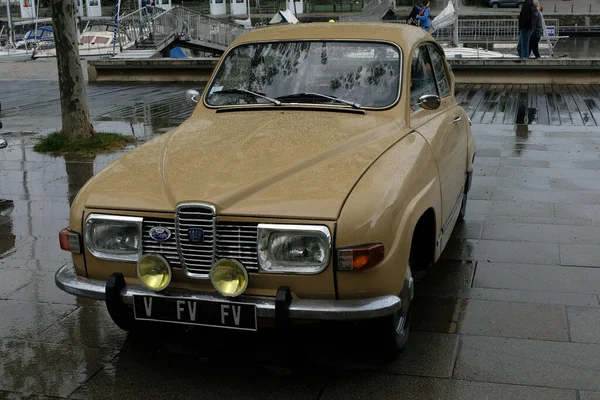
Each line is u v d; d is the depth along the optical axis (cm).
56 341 438
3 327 458
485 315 457
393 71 477
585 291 492
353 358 405
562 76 1675
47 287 525
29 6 5362
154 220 367
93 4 5609
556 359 398
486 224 645
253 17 5162
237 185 364
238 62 515
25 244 620
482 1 5784
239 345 424
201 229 355
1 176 872
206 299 358
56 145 1022
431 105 469
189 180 376
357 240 343
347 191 356
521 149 962
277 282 352
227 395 370
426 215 436
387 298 356
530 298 483
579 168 848
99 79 2025
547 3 6150
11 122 1303
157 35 2728
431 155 445
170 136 459
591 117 1207
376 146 411
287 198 354
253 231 350
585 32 4909
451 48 2303
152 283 367
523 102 1397
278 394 369
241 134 434
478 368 390
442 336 429
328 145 404
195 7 6266
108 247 380
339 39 502
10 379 392
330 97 471
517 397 360
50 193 789
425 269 457
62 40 1016
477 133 1084
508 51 2825
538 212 677
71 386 383
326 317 344
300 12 5138
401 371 389
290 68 497
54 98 1656
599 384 371
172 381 386
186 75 1972
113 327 456
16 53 3347
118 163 427
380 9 3644
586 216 660
